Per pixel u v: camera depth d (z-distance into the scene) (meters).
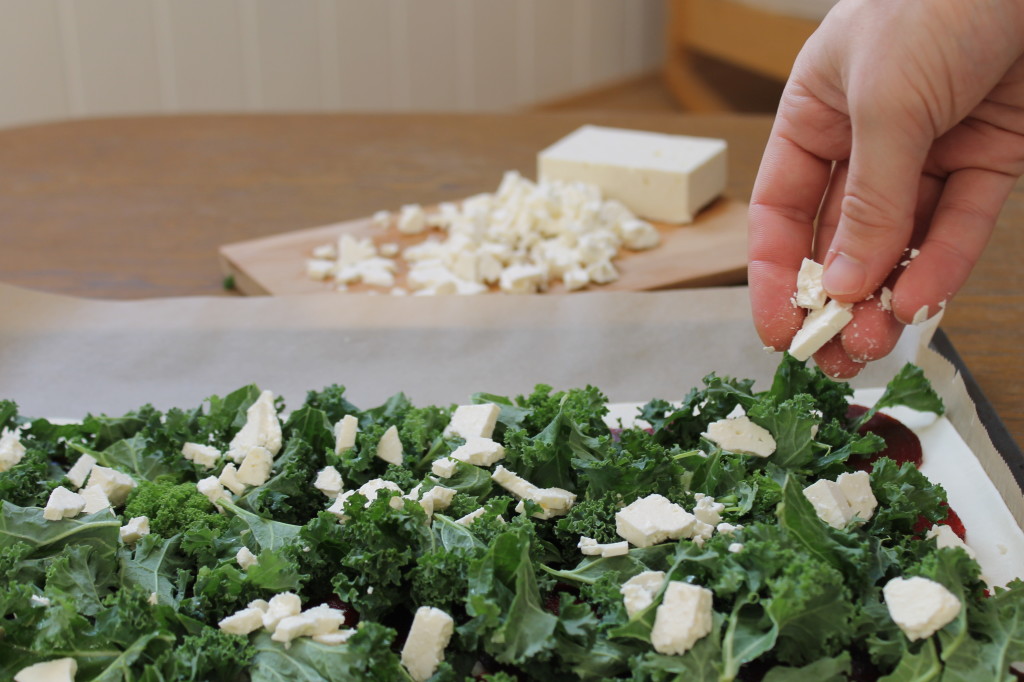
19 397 0.67
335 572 0.54
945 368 0.63
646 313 0.71
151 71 1.28
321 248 0.78
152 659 0.51
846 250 0.55
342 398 0.61
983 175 0.57
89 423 0.60
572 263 0.76
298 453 0.58
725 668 0.50
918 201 0.58
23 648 0.52
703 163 0.81
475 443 0.57
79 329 0.71
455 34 1.47
